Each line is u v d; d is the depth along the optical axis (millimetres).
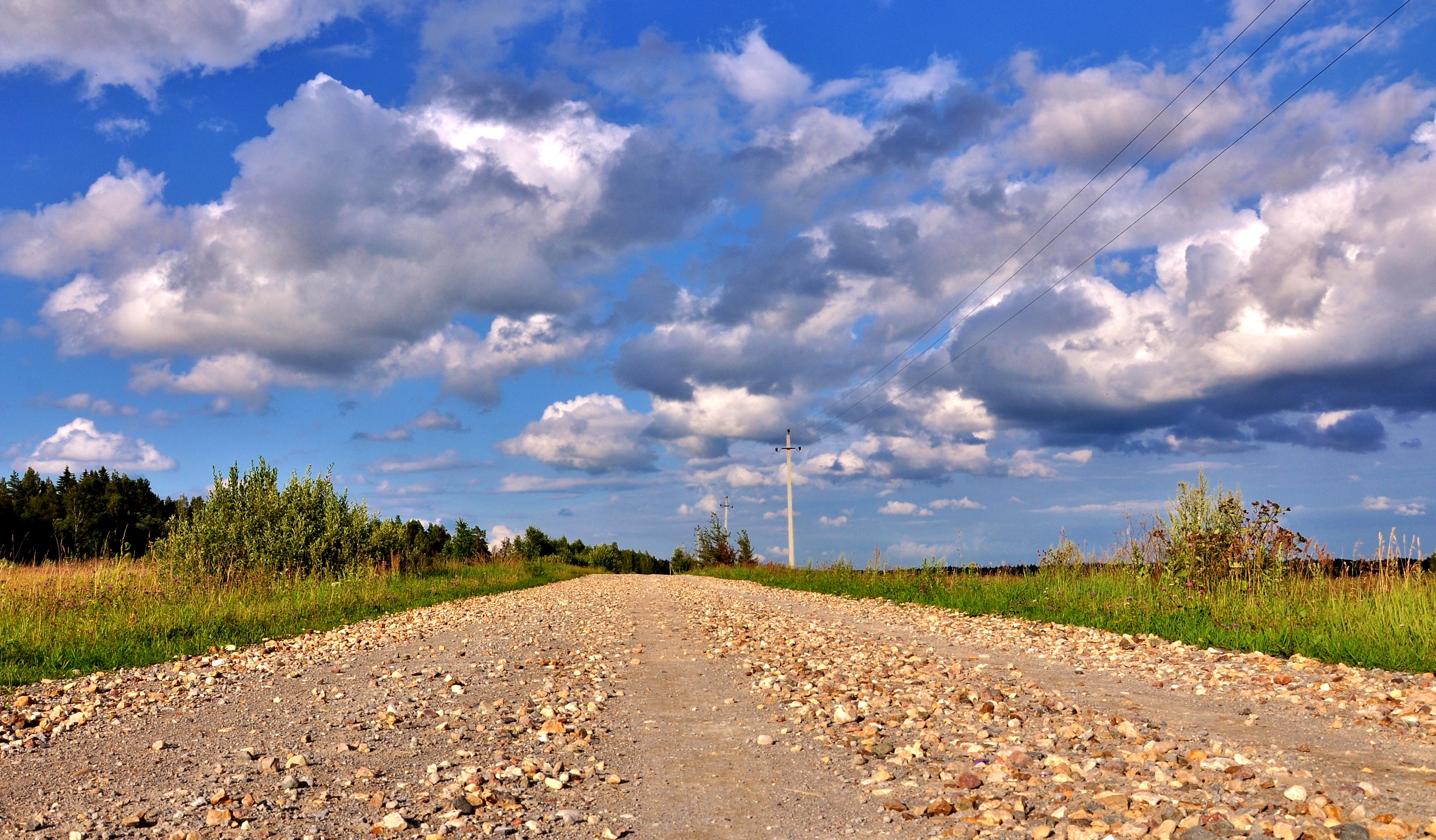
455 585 25875
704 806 4594
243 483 22125
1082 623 13055
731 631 13523
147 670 9406
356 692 8039
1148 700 7180
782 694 7934
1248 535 13266
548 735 6301
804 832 4141
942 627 13703
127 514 38844
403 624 14852
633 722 6805
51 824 4133
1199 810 4129
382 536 27719
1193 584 13227
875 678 8758
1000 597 16781
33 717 6668
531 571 40156
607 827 4223
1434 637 8594
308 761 5430
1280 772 4766
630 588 28688
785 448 42719
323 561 21906
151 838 3938
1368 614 9938
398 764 5395
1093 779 4805
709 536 53562
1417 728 5727
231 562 19922
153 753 5645
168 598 15367
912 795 4703
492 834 4070
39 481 45094
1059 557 18438
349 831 4078
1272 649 9312
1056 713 6707
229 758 5496
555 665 9914
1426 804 4160
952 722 6508
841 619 15695
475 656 10664
